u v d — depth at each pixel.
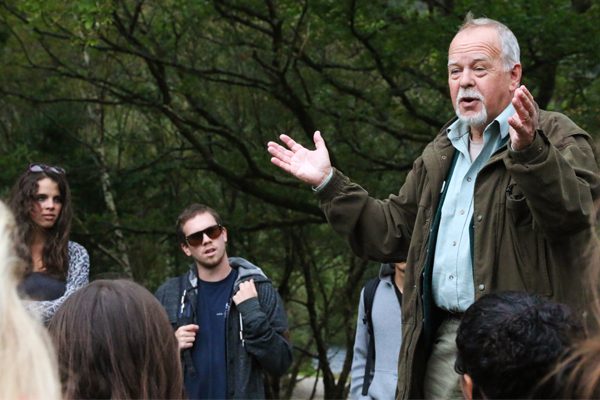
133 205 16.28
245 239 18.08
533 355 2.10
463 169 3.45
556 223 3.03
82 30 10.80
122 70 15.20
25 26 12.88
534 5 10.11
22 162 12.59
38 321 1.77
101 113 15.78
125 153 17.09
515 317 2.17
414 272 3.50
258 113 15.66
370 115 12.45
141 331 2.23
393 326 5.22
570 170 3.00
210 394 5.16
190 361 5.20
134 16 12.49
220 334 5.22
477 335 2.19
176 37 13.05
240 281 5.32
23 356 1.61
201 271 5.38
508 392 2.14
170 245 16.80
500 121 3.38
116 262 16.05
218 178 15.94
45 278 4.69
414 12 10.84
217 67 14.76
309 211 14.17
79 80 14.66
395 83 12.49
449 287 3.38
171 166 14.55
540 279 3.21
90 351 2.18
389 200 3.72
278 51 12.30
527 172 2.96
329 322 20.83
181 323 5.27
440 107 12.30
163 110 13.32
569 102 12.48
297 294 23.31
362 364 5.36
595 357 1.90
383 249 3.67
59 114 15.09
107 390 2.18
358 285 19.12
